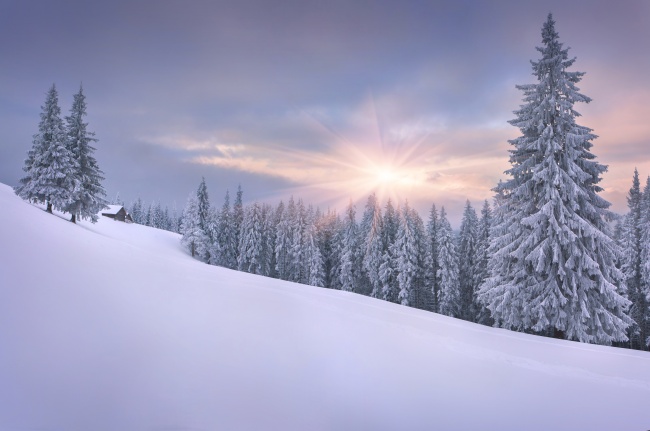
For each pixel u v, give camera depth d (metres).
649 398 7.34
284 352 7.85
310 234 57.62
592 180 16.77
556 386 7.80
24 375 5.19
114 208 80.94
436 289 45.22
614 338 15.12
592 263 14.77
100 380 5.46
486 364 8.95
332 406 5.81
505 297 16.77
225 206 74.69
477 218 46.47
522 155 17.88
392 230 50.75
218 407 5.18
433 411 6.12
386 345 9.55
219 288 13.17
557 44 16.81
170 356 6.66
